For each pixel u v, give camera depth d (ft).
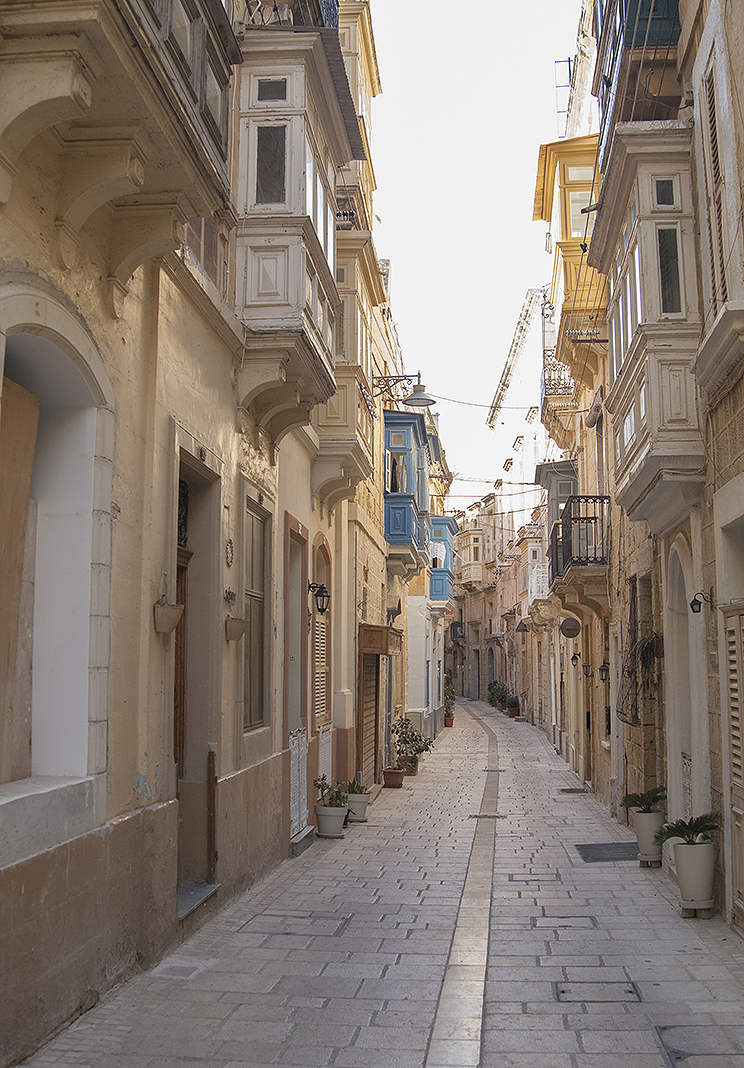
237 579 28.25
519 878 31.07
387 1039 15.96
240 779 27.58
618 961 21.04
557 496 69.10
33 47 13.23
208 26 19.04
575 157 51.80
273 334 28.35
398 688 77.41
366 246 43.75
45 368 16.90
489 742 97.19
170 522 21.70
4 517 16.30
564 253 51.01
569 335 49.11
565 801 53.11
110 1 12.96
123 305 19.43
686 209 28.32
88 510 17.57
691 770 29.43
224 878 25.71
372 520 61.00
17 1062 14.19
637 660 39.58
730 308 21.25
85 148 15.87
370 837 39.50
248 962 20.39
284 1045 15.61
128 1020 16.51
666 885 29.84
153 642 20.45
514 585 138.00
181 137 16.83
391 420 72.84
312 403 32.53
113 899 17.95
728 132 23.07
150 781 20.12
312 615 41.14
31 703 17.24
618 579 45.52
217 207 20.01
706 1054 15.49
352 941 22.35
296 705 38.34
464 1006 17.66
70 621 17.37
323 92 31.42
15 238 14.62
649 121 29.48
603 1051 15.61
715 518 25.17
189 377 23.77
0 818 13.92
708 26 25.25
